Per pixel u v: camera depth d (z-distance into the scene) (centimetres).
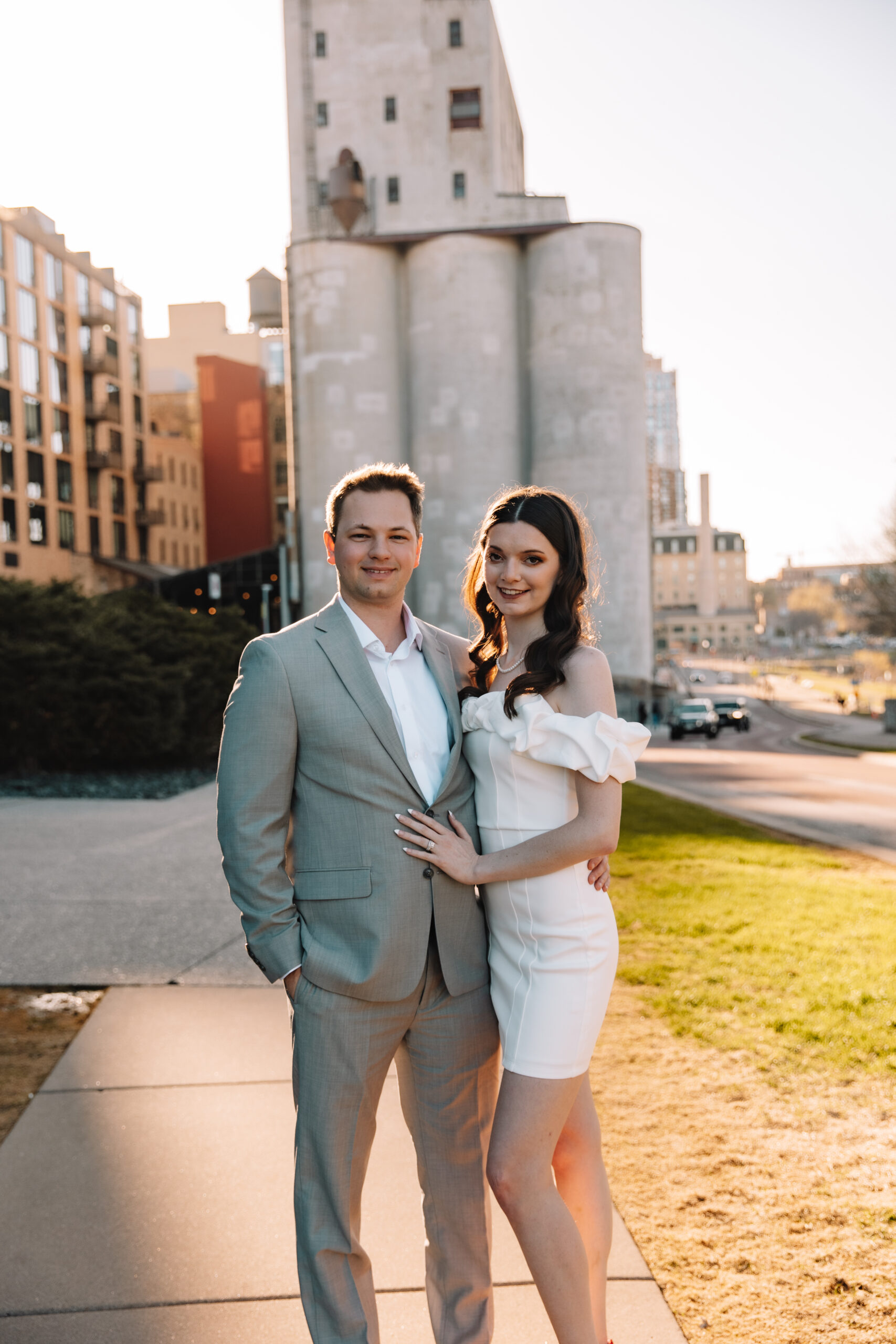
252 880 215
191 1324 245
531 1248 209
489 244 4916
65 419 5722
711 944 575
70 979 541
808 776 2159
